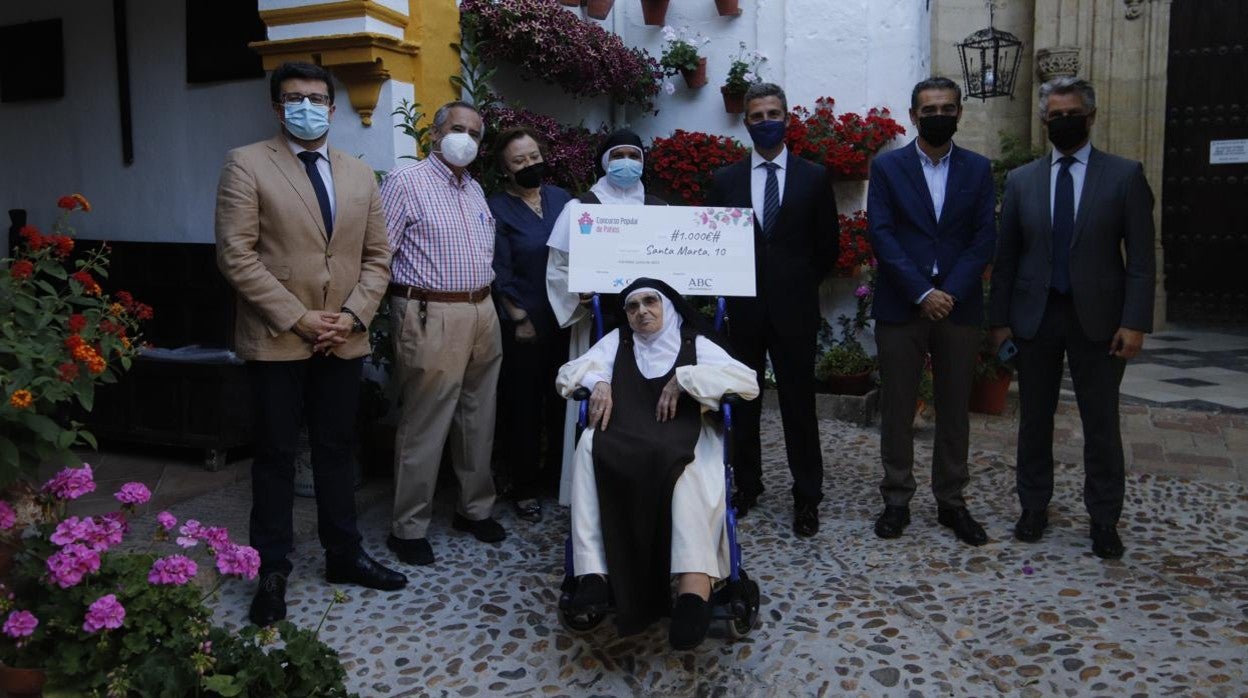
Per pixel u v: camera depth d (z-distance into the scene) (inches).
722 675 124.0
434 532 173.3
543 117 227.3
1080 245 156.9
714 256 150.6
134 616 99.0
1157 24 357.1
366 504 185.9
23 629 95.8
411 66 197.0
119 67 221.3
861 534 170.7
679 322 141.6
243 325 136.5
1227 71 364.2
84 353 116.5
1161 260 369.7
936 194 165.3
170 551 150.1
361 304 142.3
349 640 133.3
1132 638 129.9
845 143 247.4
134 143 224.7
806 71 259.1
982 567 155.3
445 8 206.1
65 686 96.5
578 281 149.4
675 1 273.9
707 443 134.2
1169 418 243.0
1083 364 159.2
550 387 186.2
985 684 120.2
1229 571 151.6
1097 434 158.9
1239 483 193.9
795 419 171.5
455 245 154.9
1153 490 190.2
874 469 207.3
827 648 129.3
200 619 102.5
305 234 135.5
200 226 220.5
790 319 168.6
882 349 169.0
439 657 129.3
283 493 139.6
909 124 253.4
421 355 153.5
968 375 165.8
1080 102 154.1
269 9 190.5
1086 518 177.0
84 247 224.7
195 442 194.9
